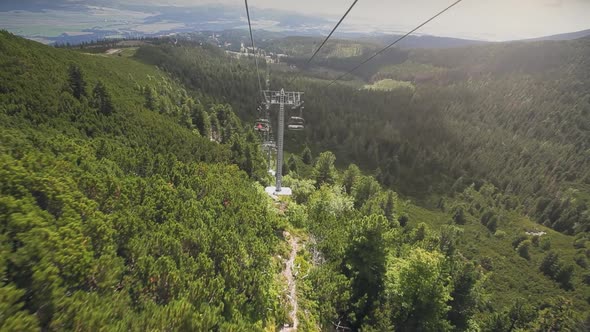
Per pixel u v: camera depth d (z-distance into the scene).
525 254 97.50
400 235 46.44
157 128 56.62
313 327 19.98
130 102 68.81
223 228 23.19
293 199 50.72
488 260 89.62
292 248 28.77
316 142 145.00
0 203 13.58
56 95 46.88
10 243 12.03
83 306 11.07
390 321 22.05
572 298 78.88
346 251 26.25
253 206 29.48
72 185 19.62
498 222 116.31
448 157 154.38
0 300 9.36
